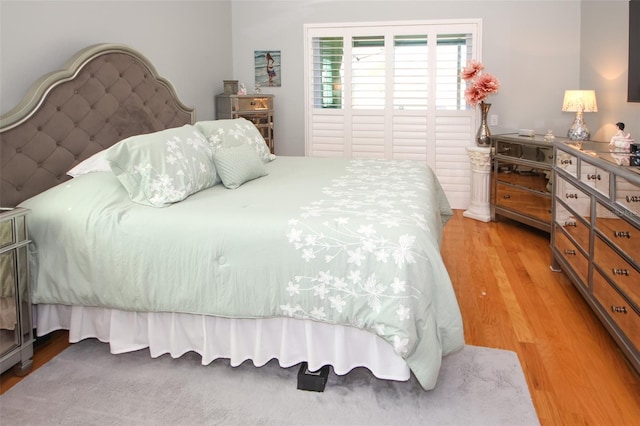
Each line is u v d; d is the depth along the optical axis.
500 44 5.00
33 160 2.50
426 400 1.95
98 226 2.14
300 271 1.95
